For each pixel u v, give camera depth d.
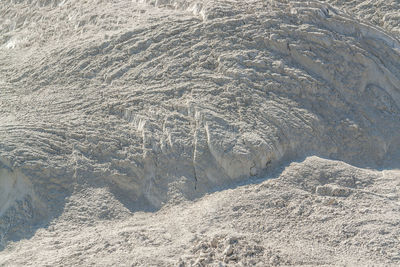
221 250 7.71
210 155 10.05
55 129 10.62
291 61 11.83
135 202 9.82
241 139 10.18
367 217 8.67
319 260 7.66
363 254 7.88
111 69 12.05
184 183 9.84
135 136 10.48
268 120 10.62
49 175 9.80
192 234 8.41
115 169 10.03
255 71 11.41
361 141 11.13
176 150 10.12
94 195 9.70
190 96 10.98
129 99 11.15
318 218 8.75
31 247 8.62
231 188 9.70
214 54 11.73
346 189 9.39
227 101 10.86
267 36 11.95
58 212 9.45
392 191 9.55
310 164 10.04
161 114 10.72
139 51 12.24
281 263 7.46
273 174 10.03
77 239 8.59
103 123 10.76
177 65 11.68
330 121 11.19
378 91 11.97
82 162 10.08
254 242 7.96
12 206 9.52
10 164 9.77
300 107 11.09
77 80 12.12
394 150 11.27
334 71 11.81
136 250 8.00
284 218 8.81
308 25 12.25
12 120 11.04
